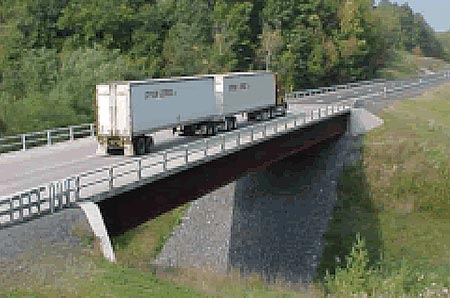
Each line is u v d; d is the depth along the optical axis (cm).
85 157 3472
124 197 2483
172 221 4809
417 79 10212
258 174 5072
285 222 4822
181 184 2886
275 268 4303
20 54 8569
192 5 10581
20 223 2020
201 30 10338
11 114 6012
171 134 4419
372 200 4872
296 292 3192
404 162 5019
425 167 4906
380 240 4428
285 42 10888
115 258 2236
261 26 11281
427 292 3456
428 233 4491
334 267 4212
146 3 10369
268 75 5275
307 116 4606
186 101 4000
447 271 3947
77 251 2114
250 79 4928
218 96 4462
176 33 9850
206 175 3136
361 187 4975
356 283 3441
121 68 7631
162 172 2655
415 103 6925
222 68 9744
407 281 3581
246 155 3631
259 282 3272
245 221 4791
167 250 4525
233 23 10550
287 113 5722
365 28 12412
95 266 2102
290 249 4534
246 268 4209
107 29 9275
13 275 1877
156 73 9131
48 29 9369
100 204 2358
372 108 5881
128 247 4503
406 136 5284
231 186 4966
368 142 5281
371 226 4606
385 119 5634
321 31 11519
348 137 5350
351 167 5131
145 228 4738
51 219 2127
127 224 2508
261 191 5031
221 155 3178
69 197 2200
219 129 4481
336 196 4950
